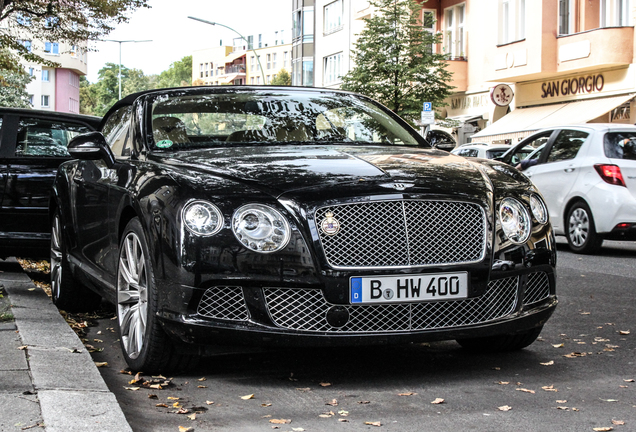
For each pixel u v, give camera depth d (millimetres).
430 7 33500
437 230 4020
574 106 25656
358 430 3367
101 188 5145
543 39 26062
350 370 4383
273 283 3869
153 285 4027
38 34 21219
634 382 4172
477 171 4438
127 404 3703
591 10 25203
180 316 3902
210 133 5137
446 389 4008
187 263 3871
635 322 5883
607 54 23734
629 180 10391
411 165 4379
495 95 28406
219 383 4105
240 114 5387
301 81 52125
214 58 158375
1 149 7312
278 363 4520
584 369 4441
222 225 3885
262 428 3391
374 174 4152
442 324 4055
